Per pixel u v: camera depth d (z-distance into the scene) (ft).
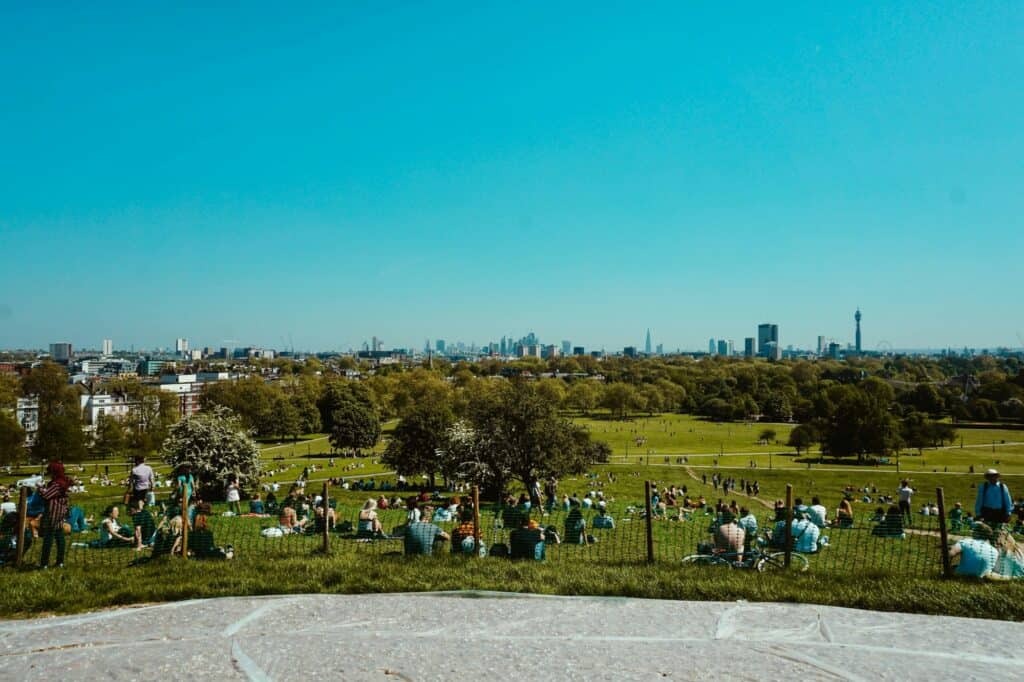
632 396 630.74
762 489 253.85
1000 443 433.07
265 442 466.29
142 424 408.05
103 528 64.34
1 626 36.76
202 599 42.27
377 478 273.33
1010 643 34.68
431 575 46.60
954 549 48.98
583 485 237.04
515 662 31.01
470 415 183.11
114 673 29.60
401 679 28.91
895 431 358.84
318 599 42.16
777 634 35.86
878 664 31.35
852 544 70.44
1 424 309.01
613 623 37.50
